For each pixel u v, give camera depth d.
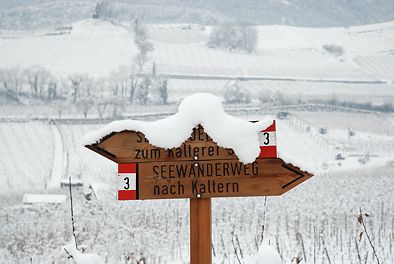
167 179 5.64
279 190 5.46
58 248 16.16
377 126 187.38
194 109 5.65
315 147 135.12
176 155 5.65
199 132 5.63
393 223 20.38
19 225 21.08
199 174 5.59
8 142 124.25
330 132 162.75
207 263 5.53
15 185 78.38
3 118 156.38
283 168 5.47
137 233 17.00
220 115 5.63
